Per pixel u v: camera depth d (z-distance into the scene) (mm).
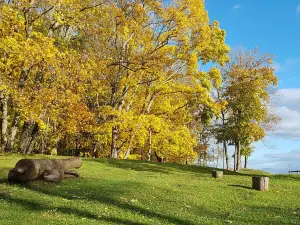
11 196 11836
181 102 42906
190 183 18766
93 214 9930
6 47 23719
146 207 11773
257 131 40781
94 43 33844
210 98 38344
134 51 35625
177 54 35781
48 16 30219
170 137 40219
